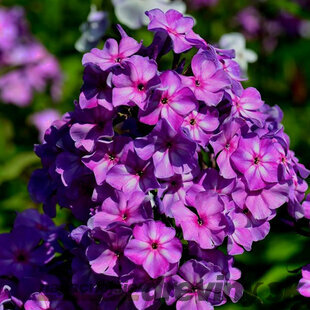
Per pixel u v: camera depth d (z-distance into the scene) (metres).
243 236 0.63
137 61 0.62
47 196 0.67
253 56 0.97
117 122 0.64
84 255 0.64
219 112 0.64
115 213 0.62
